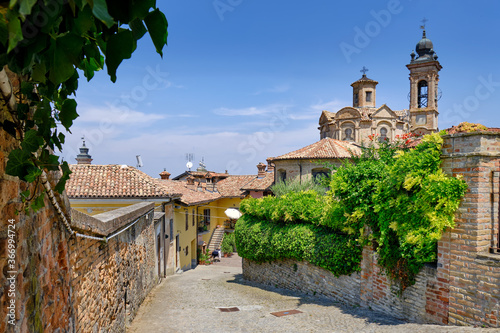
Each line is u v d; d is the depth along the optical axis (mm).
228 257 39188
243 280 20672
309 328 10227
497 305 7285
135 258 12570
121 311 9789
